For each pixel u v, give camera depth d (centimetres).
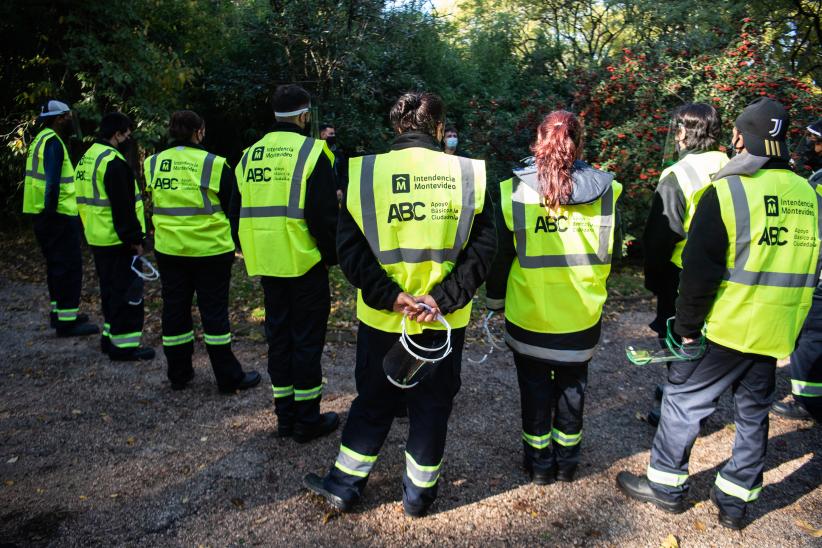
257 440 349
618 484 307
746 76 696
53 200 497
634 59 773
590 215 271
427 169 242
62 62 829
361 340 270
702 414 276
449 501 294
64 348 506
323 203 311
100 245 453
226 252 390
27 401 399
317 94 1030
